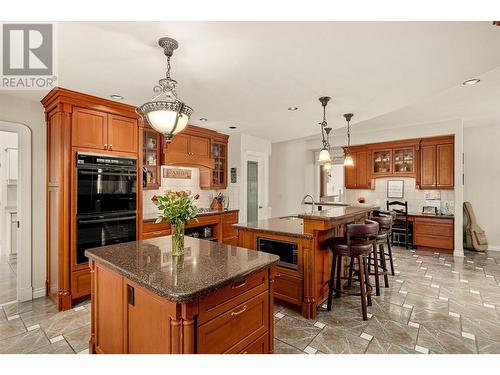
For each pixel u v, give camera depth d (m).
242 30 1.77
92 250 2.06
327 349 2.19
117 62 2.22
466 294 3.30
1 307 2.94
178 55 2.11
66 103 2.87
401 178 6.10
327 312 2.85
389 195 6.25
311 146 7.02
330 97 3.09
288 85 2.75
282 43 1.94
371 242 2.91
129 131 3.43
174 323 1.33
